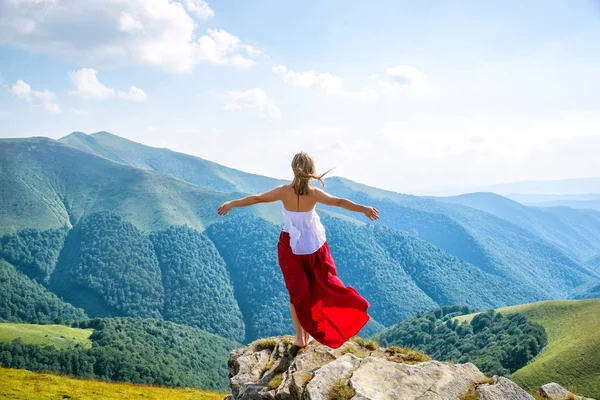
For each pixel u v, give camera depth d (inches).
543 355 4471.0
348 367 231.6
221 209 227.0
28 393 1184.8
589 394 3629.4
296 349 273.1
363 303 225.5
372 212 221.0
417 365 238.4
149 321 7854.3
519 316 5605.3
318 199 229.6
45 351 5108.3
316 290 235.0
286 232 238.1
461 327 6053.2
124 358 5585.6
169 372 5920.3
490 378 232.8
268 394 234.1
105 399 1250.6
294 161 230.1
